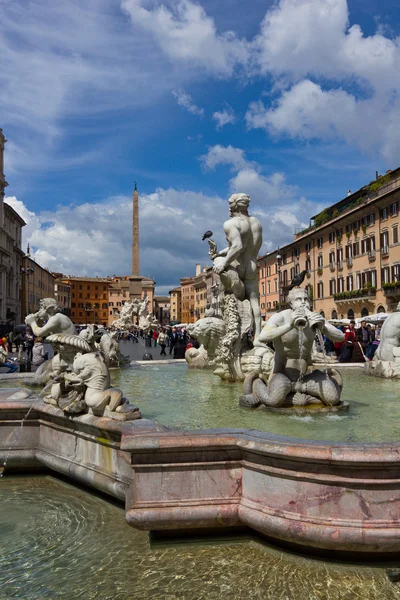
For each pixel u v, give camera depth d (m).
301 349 5.53
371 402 6.23
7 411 5.36
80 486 5.04
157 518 3.64
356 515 3.35
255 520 3.59
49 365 7.76
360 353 13.03
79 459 4.79
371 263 48.31
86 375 4.64
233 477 3.79
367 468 3.33
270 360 8.05
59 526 4.18
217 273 8.30
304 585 3.29
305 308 5.32
